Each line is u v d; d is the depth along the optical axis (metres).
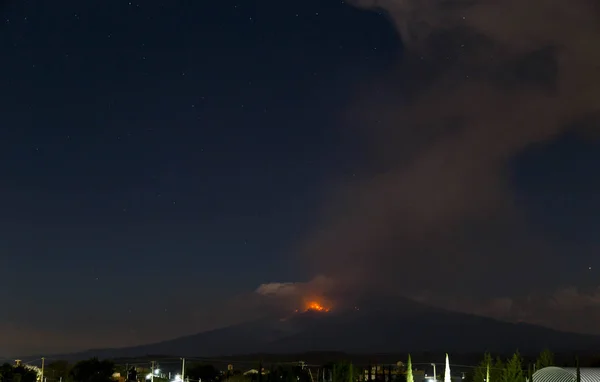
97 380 144.88
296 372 139.62
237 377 140.00
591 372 90.25
